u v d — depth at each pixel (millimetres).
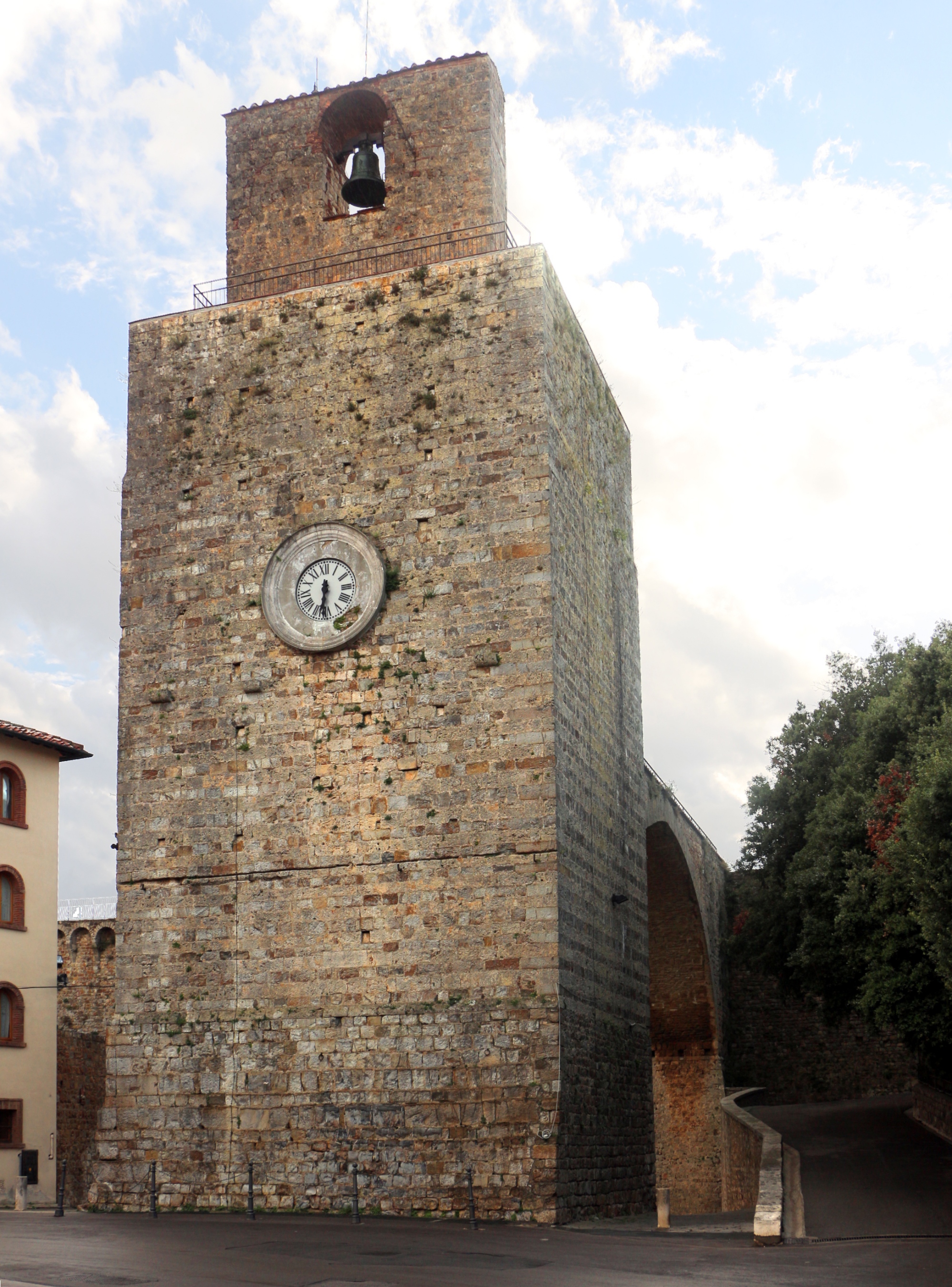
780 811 52500
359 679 31625
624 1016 34250
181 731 32719
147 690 33219
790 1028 66250
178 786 32406
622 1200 31969
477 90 35938
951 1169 35125
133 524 34344
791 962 46469
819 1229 26375
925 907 29906
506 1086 28469
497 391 32281
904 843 33344
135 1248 21531
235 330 34812
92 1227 25859
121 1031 31344
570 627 32562
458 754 30531
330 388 33594
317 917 30625
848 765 43375
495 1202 27734
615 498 39219
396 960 29844
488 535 31516
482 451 32031
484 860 29812
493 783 30156
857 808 41750
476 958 29344
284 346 34281
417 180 35844
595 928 32344
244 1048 30391
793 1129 47375
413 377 32969
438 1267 19438
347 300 34000
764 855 53500
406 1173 28547
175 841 32094
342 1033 29781
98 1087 54344
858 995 42031
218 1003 30844
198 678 32906
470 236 35125
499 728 30422
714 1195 54469
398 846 30453
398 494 32406
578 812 31656
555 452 32406
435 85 36250
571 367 34906
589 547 35156
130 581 34031
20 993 49750
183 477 34250
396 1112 28969
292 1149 29469
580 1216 28875
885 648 52344
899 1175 34406
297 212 36562
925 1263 20297
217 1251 21203
